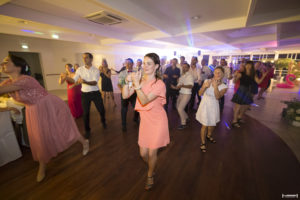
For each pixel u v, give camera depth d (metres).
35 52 7.52
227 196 1.50
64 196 1.49
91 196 1.49
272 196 1.49
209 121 2.19
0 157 1.89
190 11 3.50
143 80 1.40
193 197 1.48
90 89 2.56
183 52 13.80
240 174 1.81
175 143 2.52
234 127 3.21
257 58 11.20
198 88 4.33
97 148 2.35
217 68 2.04
